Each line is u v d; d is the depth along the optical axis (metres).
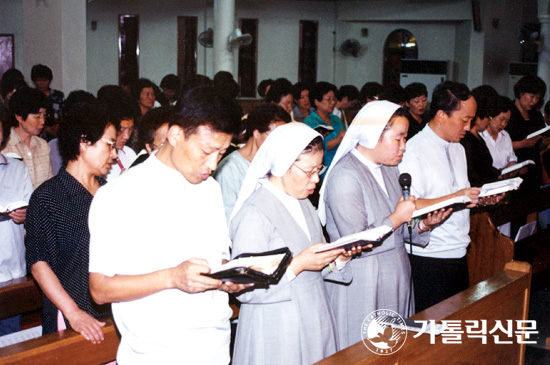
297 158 2.52
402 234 3.20
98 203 1.98
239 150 3.65
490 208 4.62
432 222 3.25
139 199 1.98
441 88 3.54
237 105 2.05
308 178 2.56
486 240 4.47
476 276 4.53
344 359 2.36
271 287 2.46
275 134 2.57
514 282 3.46
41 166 4.09
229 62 12.15
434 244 3.58
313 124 6.14
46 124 6.13
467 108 3.49
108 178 3.72
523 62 15.02
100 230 1.95
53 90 7.55
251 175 2.64
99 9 14.04
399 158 3.08
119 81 14.51
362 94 7.76
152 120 3.30
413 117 5.98
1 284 3.05
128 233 1.96
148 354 2.03
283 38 15.71
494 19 14.49
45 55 9.27
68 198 2.45
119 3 14.20
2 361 2.08
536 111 6.29
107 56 14.30
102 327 2.35
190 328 2.05
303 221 2.63
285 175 2.56
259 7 15.37
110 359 2.40
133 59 14.55
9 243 3.20
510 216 4.99
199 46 14.98
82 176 2.54
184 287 1.89
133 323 2.02
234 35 11.95
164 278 1.91
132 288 1.91
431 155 3.58
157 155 2.08
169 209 2.02
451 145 3.73
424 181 3.56
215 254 2.16
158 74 14.79
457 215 3.58
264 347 2.51
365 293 3.01
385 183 3.20
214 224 2.17
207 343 2.09
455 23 15.21
